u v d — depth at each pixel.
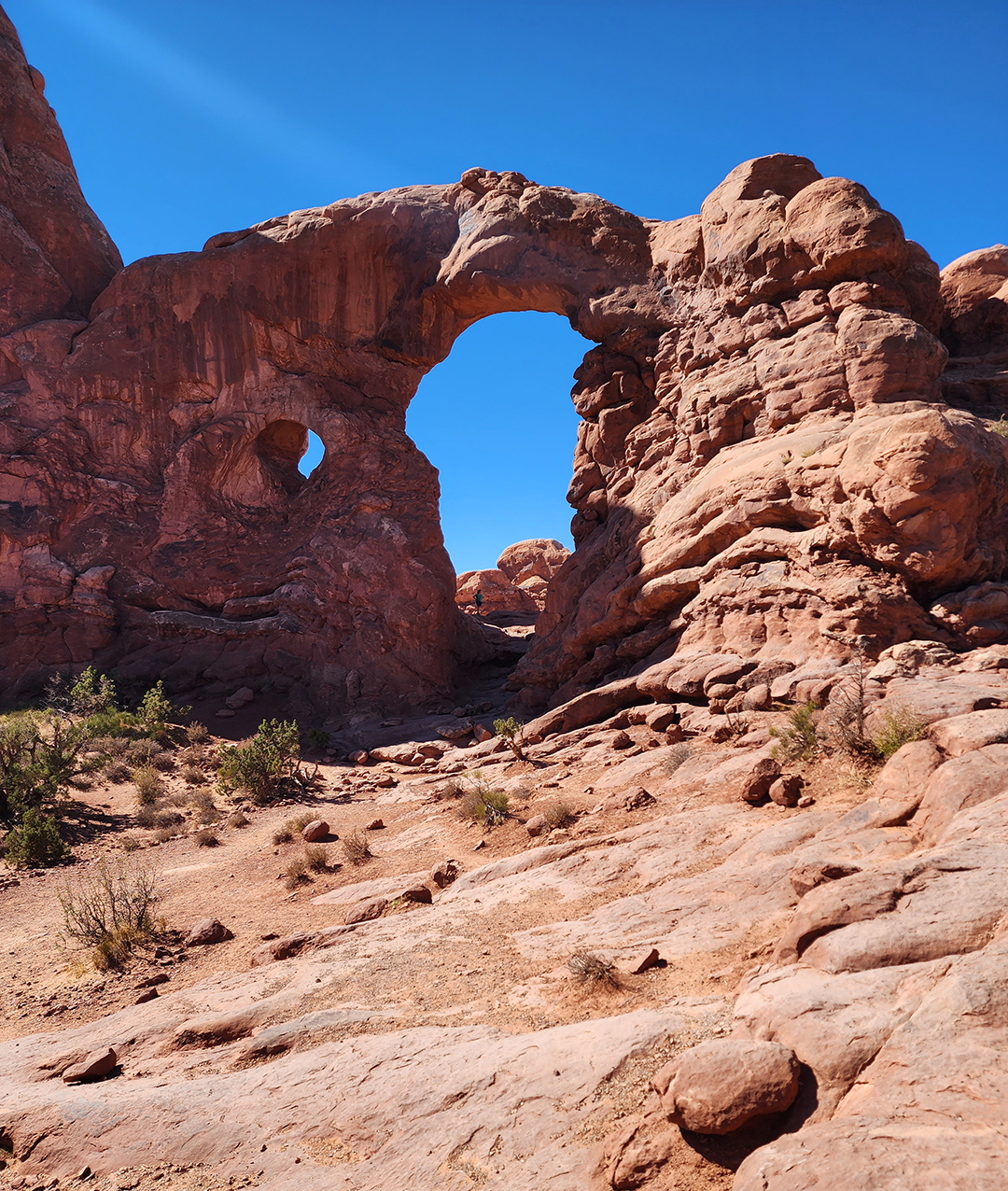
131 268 30.69
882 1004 4.07
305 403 29.98
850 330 17.67
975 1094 3.22
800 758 10.17
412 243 29.19
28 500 28.56
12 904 12.49
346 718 25.72
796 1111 3.69
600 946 6.68
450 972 6.88
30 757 18.52
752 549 16.31
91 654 27.83
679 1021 4.82
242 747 19.73
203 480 29.72
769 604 15.23
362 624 27.27
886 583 13.68
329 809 16.64
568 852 9.52
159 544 29.16
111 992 8.46
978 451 13.73
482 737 21.03
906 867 5.19
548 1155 4.05
